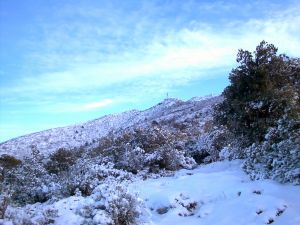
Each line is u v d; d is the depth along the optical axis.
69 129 75.19
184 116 46.28
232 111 16.70
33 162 19.39
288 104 14.20
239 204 10.59
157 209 11.81
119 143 21.98
